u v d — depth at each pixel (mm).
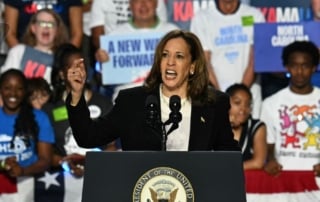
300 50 16953
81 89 9156
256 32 17250
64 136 15898
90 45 18312
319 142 16766
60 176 15211
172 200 8117
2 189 14852
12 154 15445
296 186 15250
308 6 18203
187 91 9648
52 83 16234
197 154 8227
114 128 9617
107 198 8117
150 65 17125
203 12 18109
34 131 15539
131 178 8164
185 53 9523
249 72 17781
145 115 9406
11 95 15445
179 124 9461
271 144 16781
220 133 9734
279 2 18203
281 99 17016
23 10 18016
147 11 17734
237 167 8188
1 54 17906
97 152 8242
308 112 16891
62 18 18047
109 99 16500
